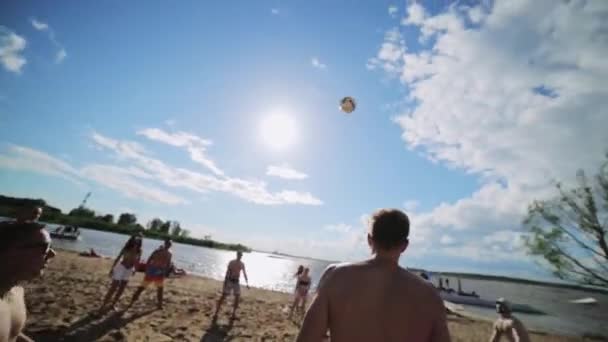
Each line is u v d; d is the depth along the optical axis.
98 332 5.65
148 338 5.80
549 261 8.93
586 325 26.80
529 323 25.19
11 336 1.41
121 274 7.33
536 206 9.31
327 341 1.51
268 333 7.72
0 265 1.25
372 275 1.44
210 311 9.30
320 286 1.51
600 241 8.44
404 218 1.58
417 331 1.36
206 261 62.00
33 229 1.33
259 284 36.31
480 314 24.19
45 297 7.71
